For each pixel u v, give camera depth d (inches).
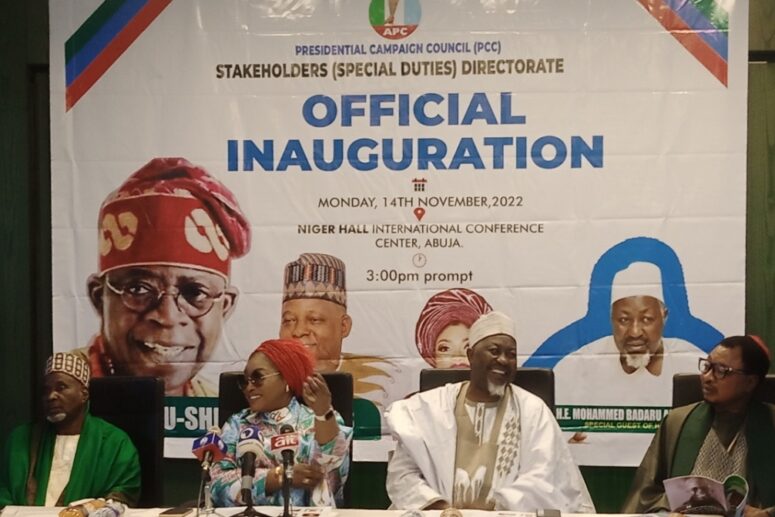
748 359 106.2
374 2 127.3
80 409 108.2
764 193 127.9
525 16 126.1
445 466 102.9
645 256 126.2
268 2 128.3
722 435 106.8
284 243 129.5
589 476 130.0
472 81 126.8
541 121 126.6
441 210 128.0
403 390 129.1
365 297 129.1
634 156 125.8
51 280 132.9
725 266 125.4
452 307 128.3
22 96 132.1
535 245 127.3
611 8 125.3
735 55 124.1
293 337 129.6
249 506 89.2
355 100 128.1
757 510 102.0
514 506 97.4
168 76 129.2
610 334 127.0
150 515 92.2
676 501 88.8
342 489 105.1
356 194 128.6
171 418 130.9
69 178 130.2
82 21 129.2
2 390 133.8
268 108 128.8
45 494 105.7
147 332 130.5
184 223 130.0
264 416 106.3
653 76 125.3
